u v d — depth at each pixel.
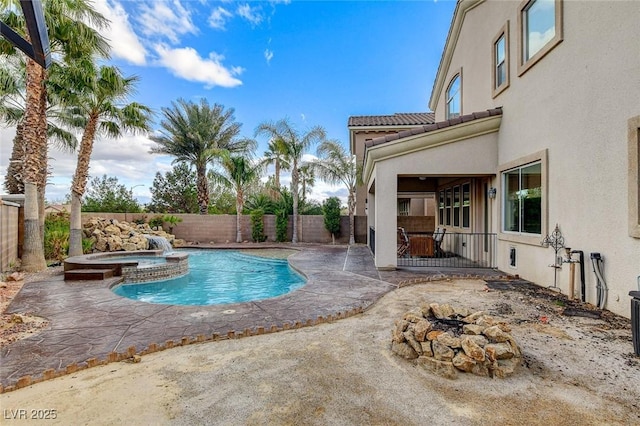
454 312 4.84
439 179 16.83
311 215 23.88
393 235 10.67
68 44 11.00
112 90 12.48
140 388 3.56
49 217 16.98
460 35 13.77
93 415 3.08
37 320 5.94
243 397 3.36
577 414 3.03
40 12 3.15
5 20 10.02
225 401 3.29
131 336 5.14
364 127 22.25
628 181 5.64
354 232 21.97
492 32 10.77
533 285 8.40
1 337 5.10
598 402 3.22
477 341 3.93
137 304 7.02
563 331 5.09
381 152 10.37
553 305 6.54
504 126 9.91
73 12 10.80
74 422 2.98
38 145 11.07
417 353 4.11
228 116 26.73
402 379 3.70
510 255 9.79
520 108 9.02
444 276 9.46
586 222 6.66
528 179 8.82
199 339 4.93
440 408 3.15
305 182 26.36
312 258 14.68
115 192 26.62
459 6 12.83
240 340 5.00
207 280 12.13
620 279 5.84
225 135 26.72
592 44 6.43
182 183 29.78
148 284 11.05
